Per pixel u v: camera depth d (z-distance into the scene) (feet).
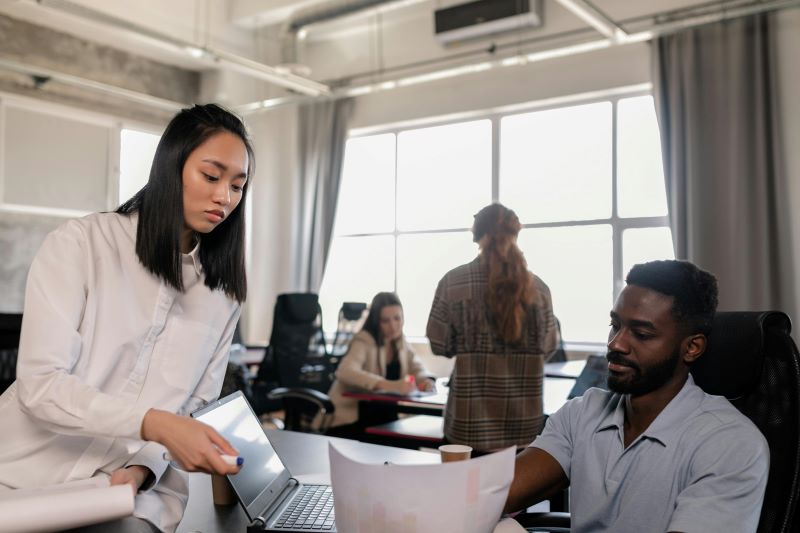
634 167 20.06
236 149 4.04
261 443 4.89
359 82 24.35
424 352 23.08
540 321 8.66
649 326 4.34
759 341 4.64
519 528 3.70
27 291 3.69
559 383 12.59
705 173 17.48
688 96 17.69
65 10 15.57
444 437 8.99
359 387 12.75
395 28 23.59
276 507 4.42
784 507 4.35
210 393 4.55
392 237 24.66
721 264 17.21
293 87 20.88
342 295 25.75
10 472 3.79
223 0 23.48
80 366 3.85
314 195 24.81
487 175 22.80
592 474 4.65
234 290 4.51
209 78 26.14
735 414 4.30
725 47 17.35
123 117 24.20
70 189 22.77
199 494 5.11
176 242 3.99
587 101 20.67
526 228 21.95
